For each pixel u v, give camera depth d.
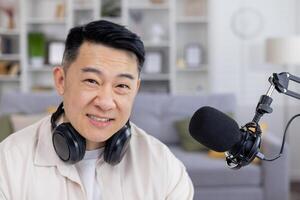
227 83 4.38
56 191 0.88
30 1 4.46
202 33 4.50
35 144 0.93
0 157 0.90
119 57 0.79
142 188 0.94
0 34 4.42
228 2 4.32
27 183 0.87
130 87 0.82
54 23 4.53
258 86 4.36
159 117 3.32
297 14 4.30
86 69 0.79
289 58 3.67
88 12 4.53
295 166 4.27
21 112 3.24
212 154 2.94
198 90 4.53
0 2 4.39
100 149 0.93
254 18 4.32
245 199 2.73
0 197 0.85
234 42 4.35
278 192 2.72
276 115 4.27
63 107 0.93
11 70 4.39
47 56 4.52
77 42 0.80
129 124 0.94
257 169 2.73
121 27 0.81
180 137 3.22
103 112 0.81
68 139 0.85
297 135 4.24
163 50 4.55
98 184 0.93
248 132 0.73
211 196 2.73
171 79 4.27
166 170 0.98
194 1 4.45
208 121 0.73
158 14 4.51
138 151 1.00
